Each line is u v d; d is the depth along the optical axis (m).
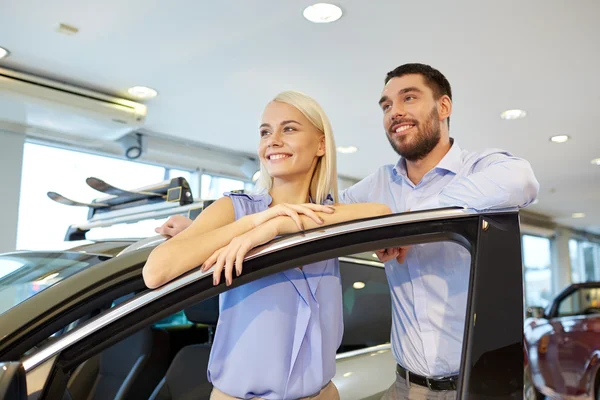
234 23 2.93
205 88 3.90
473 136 5.10
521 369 0.98
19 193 4.31
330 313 1.17
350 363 1.79
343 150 5.61
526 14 2.82
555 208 9.63
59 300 1.02
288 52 3.29
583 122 4.62
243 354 1.08
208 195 5.99
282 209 1.06
